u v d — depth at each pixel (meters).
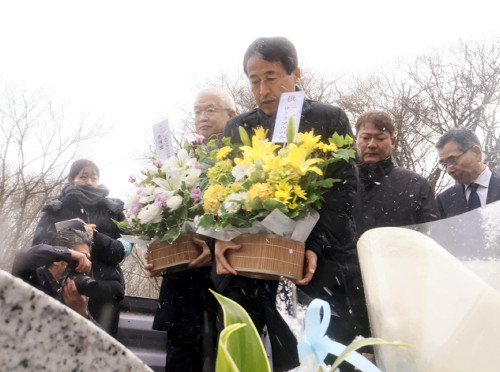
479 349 0.70
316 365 0.66
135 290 20.91
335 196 2.51
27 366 0.36
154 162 3.02
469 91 16.31
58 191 21.56
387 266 0.83
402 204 3.29
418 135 16.80
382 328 0.78
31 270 2.86
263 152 2.41
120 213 3.94
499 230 0.81
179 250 2.86
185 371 3.13
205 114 3.61
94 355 0.38
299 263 2.38
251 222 2.34
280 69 2.80
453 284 0.77
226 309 0.54
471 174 3.41
